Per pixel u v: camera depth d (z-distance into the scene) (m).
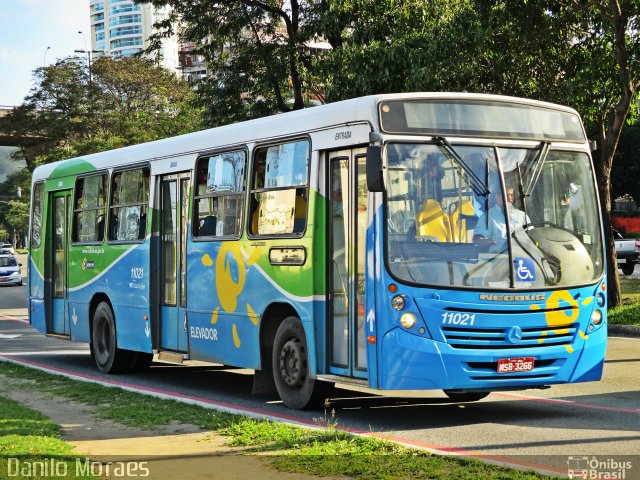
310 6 29.66
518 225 9.70
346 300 9.99
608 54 20.97
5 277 51.22
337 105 10.20
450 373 9.24
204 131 13.14
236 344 11.95
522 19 19.67
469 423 9.79
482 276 9.42
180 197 13.56
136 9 167.50
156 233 14.09
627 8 19.66
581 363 9.81
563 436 8.88
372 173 9.12
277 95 31.17
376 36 25.05
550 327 9.65
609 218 21.33
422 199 9.46
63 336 17.20
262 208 11.49
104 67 71.31
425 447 8.12
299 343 10.78
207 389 13.26
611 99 21.55
